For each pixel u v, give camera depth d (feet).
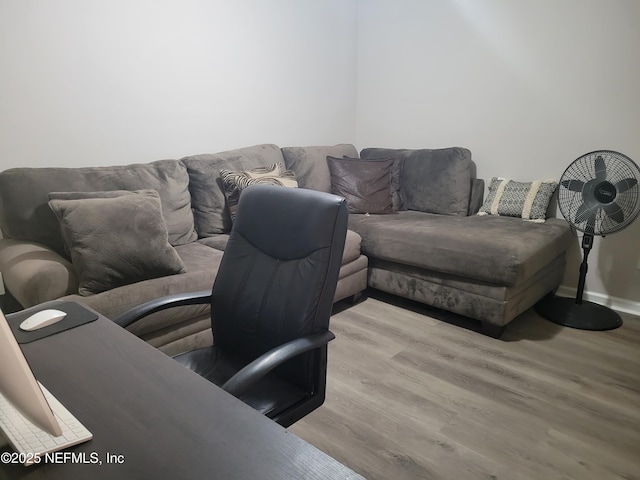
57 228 6.87
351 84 13.17
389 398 6.44
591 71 9.18
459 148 10.82
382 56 12.56
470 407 6.25
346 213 4.14
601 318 8.78
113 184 7.54
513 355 7.62
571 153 9.75
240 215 4.82
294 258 4.29
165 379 2.96
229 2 9.71
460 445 5.52
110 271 5.98
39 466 2.22
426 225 9.34
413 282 9.17
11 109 7.15
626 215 8.32
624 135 9.03
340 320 8.98
